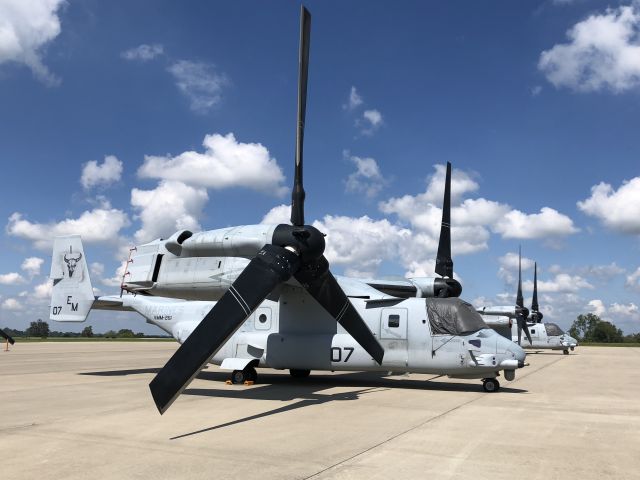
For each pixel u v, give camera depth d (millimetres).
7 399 10719
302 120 10742
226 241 12164
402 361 12867
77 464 5680
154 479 5145
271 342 13930
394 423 8188
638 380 16031
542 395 12047
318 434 7293
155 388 8516
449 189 15992
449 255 15781
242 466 5621
